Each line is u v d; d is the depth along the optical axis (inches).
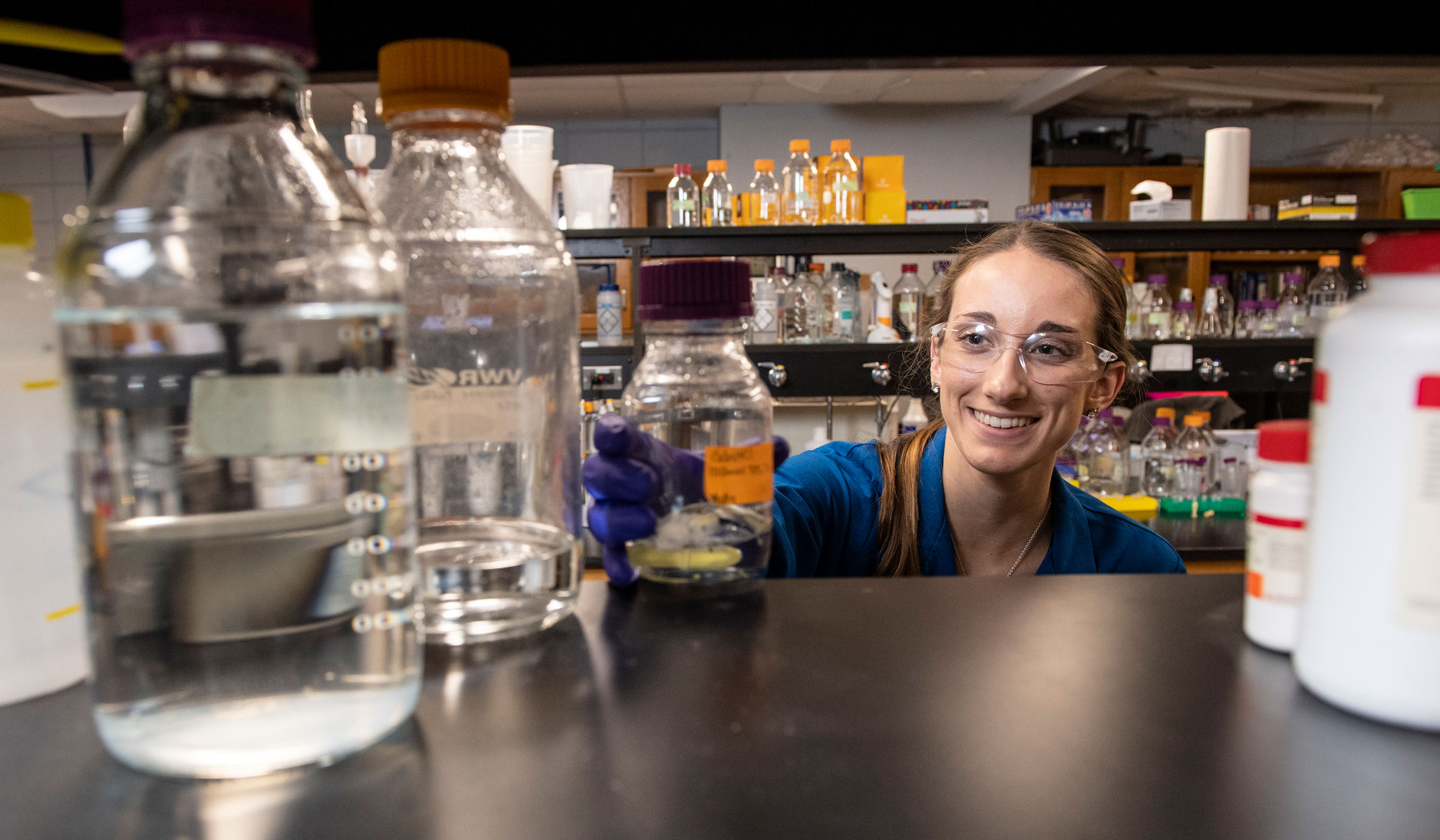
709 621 19.1
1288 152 265.7
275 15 12.7
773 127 245.0
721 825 11.1
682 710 14.6
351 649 14.0
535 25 24.2
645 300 22.3
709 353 23.5
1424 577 13.0
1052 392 47.8
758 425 22.4
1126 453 119.1
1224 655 16.7
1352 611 13.7
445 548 19.3
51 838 11.2
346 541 14.0
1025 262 48.5
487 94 17.9
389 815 11.5
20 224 15.9
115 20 20.4
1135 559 53.7
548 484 19.7
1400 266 12.9
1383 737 13.4
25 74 20.6
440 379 19.3
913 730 13.7
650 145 267.1
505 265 19.6
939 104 243.6
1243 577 21.6
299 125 15.1
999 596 20.4
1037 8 24.9
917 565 50.9
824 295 135.9
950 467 53.1
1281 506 16.5
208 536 13.3
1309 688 14.9
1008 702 14.7
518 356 19.7
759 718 14.2
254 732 12.6
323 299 14.1
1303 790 11.9
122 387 13.4
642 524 21.1
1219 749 13.0
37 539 16.0
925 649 17.1
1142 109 258.5
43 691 16.1
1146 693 15.0
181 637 13.3
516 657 17.1
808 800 11.7
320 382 14.0
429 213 19.4
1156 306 145.3
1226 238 114.2
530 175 85.7
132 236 13.4
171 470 13.3
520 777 12.5
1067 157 243.9
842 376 116.0
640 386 24.1
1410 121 262.8
